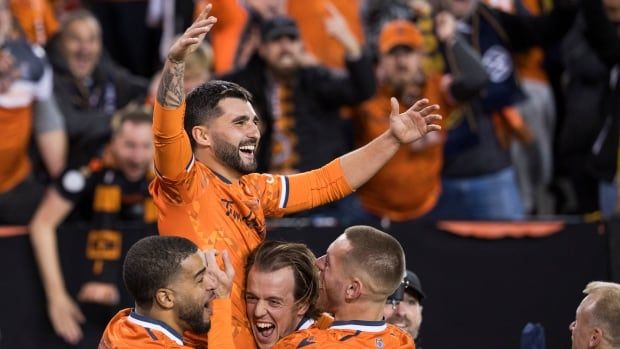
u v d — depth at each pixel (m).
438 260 22.09
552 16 26.98
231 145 14.44
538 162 28.48
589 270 22.25
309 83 24.61
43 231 21.39
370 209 25.28
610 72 26.44
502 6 27.52
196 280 13.70
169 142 13.64
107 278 21.45
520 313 22.17
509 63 26.52
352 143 25.58
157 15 27.98
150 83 26.58
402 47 24.94
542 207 28.67
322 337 14.20
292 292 14.52
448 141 25.53
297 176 15.36
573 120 27.69
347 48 24.59
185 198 14.08
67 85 24.86
